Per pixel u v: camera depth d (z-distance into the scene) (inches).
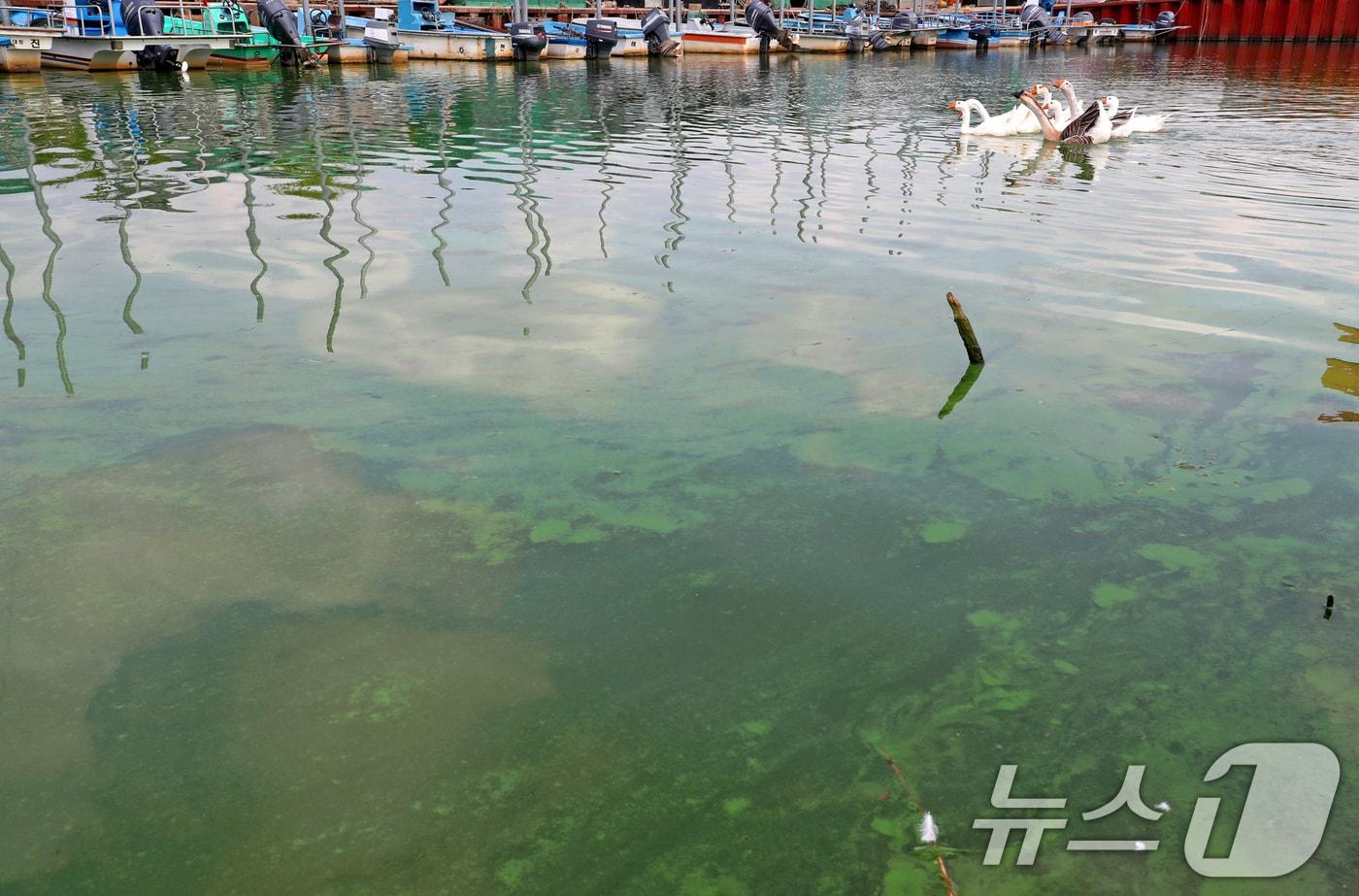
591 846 98.7
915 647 127.6
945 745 111.9
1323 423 188.1
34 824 100.4
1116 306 260.4
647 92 1027.3
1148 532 152.6
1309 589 138.6
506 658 125.2
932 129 694.5
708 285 279.4
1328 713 116.0
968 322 214.8
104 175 466.6
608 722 114.7
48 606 134.5
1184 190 433.7
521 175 478.0
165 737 111.7
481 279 287.0
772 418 190.9
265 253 316.5
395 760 108.7
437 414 193.0
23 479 167.9
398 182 456.1
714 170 494.3
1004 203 405.1
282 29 1282.0
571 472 170.7
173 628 130.2
